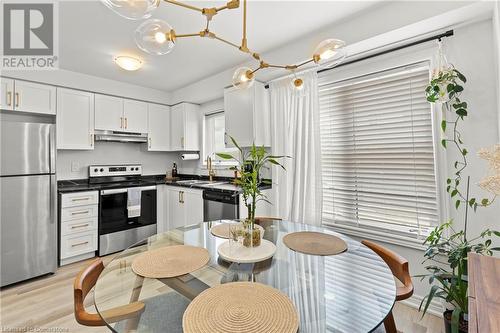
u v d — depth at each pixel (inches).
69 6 73.5
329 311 35.4
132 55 106.7
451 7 63.1
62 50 101.4
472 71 67.6
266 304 34.3
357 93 93.6
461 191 69.3
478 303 28.7
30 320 73.2
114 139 140.3
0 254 91.1
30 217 97.7
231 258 48.6
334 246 57.3
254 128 112.8
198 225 77.7
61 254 110.1
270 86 114.3
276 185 111.0
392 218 86.6
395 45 81.5
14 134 94.2
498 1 56.1
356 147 94.6
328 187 102.8
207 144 163.0
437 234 64.0
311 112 99.5
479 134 66.6
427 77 78.0
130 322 34.9
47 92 117.3
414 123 81.0
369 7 75.3
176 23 82.6
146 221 140.0
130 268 48.1
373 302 37.8
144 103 153.6
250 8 75.0
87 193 118.2
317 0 71.6
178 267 46.3
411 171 82.1
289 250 55.3
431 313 75.5
